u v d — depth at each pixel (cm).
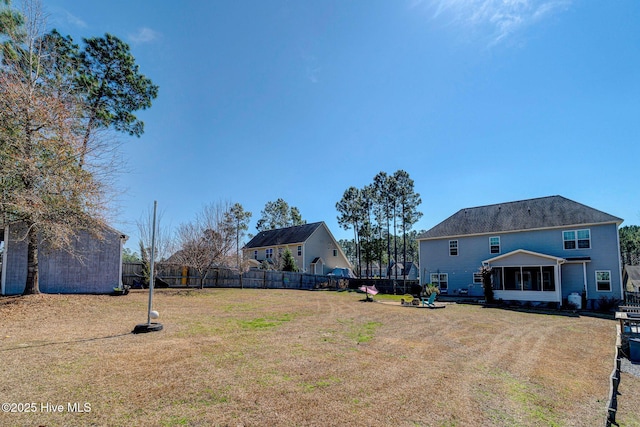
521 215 2398
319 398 416
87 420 330
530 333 1022
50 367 482
